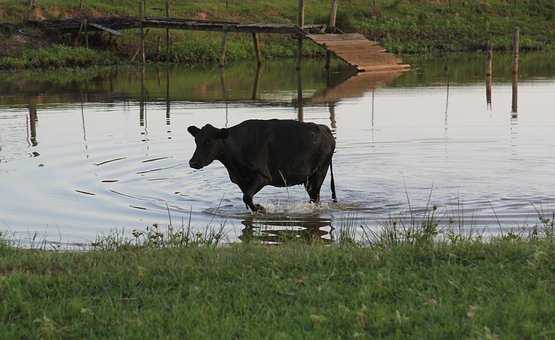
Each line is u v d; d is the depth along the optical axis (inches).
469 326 294.8
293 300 332.5
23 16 2046.0
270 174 596.4
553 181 678.5
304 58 2124.8
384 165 756.0
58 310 327.6
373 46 1851.6
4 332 309.3
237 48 2082.9
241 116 1070.4
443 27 2480.3
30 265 394.9
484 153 805.2
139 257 400.8
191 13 2271.2
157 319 315.6
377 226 547.8
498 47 2369.6
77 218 582.9
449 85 1450.5
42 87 1477.6
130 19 1929.1
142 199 641.0
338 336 293.9
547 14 2694.4
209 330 303.3
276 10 2415.1
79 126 994.7
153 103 1227.2
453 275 351.6
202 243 455.2
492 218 561.3
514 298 317.4
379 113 1091.9
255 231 547.8
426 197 631.8
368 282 344.8
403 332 296.7
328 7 2511.1
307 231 545.0
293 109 1142.3
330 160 620.4
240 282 356.2
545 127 954.7
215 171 740.0
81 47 1931.6
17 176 719.7
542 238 438.0
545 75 1626.5
